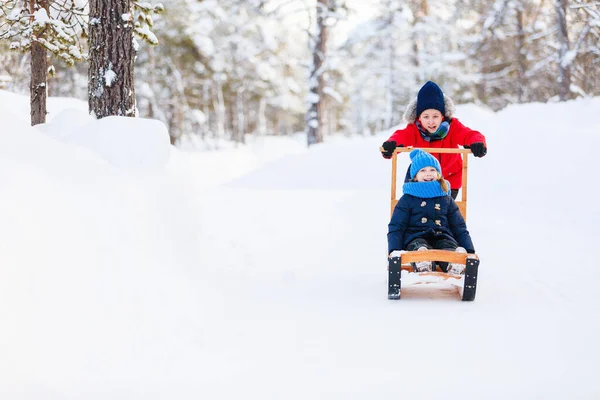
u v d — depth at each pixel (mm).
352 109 51688
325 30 22156
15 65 20109
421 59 28938
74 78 30281
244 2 22156
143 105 34656
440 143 5453
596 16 19141
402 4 28125
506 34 26750
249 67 39844
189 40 34062
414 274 4809
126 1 7109
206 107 40094
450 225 4695
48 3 9297
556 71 25344
